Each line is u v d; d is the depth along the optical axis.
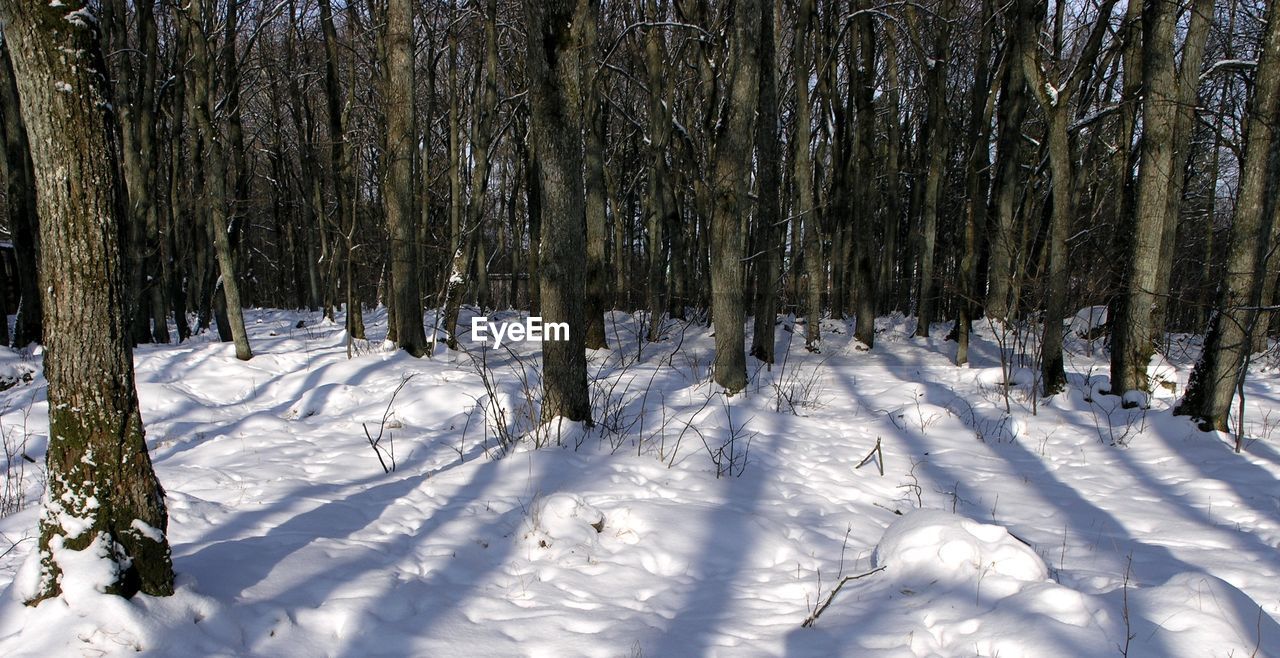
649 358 14.45
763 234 13.75
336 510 5.38
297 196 31.36
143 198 14.24
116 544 3.24
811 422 9.35
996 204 16.27
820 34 17.58
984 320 17.95
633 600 4.24
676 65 17.14
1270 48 7.84
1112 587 4.24
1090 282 15.16
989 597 3.83
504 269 32.69
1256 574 4.68
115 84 13.70
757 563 4.87
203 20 15.64
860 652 3.46
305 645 3.48
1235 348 8.21
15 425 8.28
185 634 3.26
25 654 2.96
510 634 3.74
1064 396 10.52
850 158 21.45
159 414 9.61
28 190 13.91
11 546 4.50
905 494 6.72
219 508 5.38
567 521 5.17
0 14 3.07
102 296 3.20
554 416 7.73
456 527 5.16
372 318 22.88
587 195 14.47
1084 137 19.44
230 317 12.78
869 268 16.73
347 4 16.69
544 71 7.06
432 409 9.53
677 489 6.29
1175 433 8.45
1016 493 6.78
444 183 25.19
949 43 17.53
